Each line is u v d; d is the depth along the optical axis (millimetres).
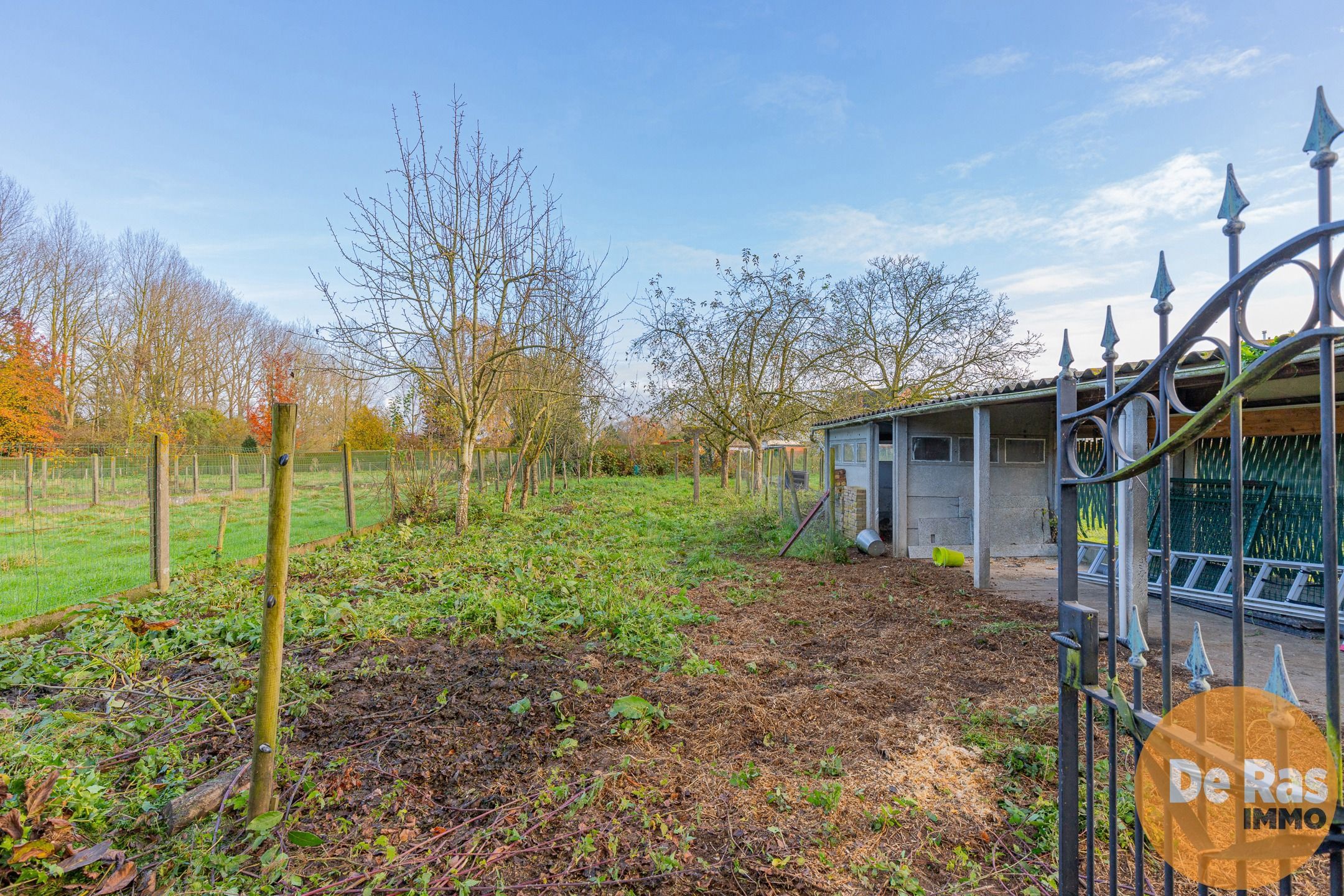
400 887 2252
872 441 10062
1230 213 1235
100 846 2242
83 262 26828
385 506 11945
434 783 2914
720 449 21422
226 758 3066
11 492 12156
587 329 14641
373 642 4805
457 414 12805
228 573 7012
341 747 3207
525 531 10961
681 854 2420
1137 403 5152
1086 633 1740
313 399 36094
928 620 5805
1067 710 1846
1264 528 6801
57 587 6375
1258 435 6938
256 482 19750
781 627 5594
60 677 3918
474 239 10625
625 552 9219
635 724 3471
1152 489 7988
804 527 9469
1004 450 9617
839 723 3611
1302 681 4359
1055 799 2803
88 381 27141
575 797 2787
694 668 4371
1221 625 5707
